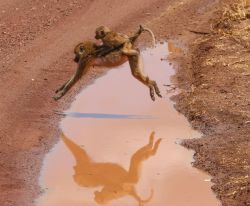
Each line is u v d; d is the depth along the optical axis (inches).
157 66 1581.0
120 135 1258.6
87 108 1359.5
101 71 1541.6
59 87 1440.7
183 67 1573.6
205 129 1274.6
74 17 1892.2
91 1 2031.3
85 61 1309.1
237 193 1067.9
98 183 1113.4
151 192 1088.8
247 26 1793.8
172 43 1733.5
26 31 1777.8
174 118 1323.8
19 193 1059.9
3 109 1327.5
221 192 1075.3
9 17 1879.9
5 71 1508.4
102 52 1301.7
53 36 1744.6
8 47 1660.9
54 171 1135.0
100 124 1295.5
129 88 1456.7
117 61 1301.7
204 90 1427.2
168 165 1166.3
